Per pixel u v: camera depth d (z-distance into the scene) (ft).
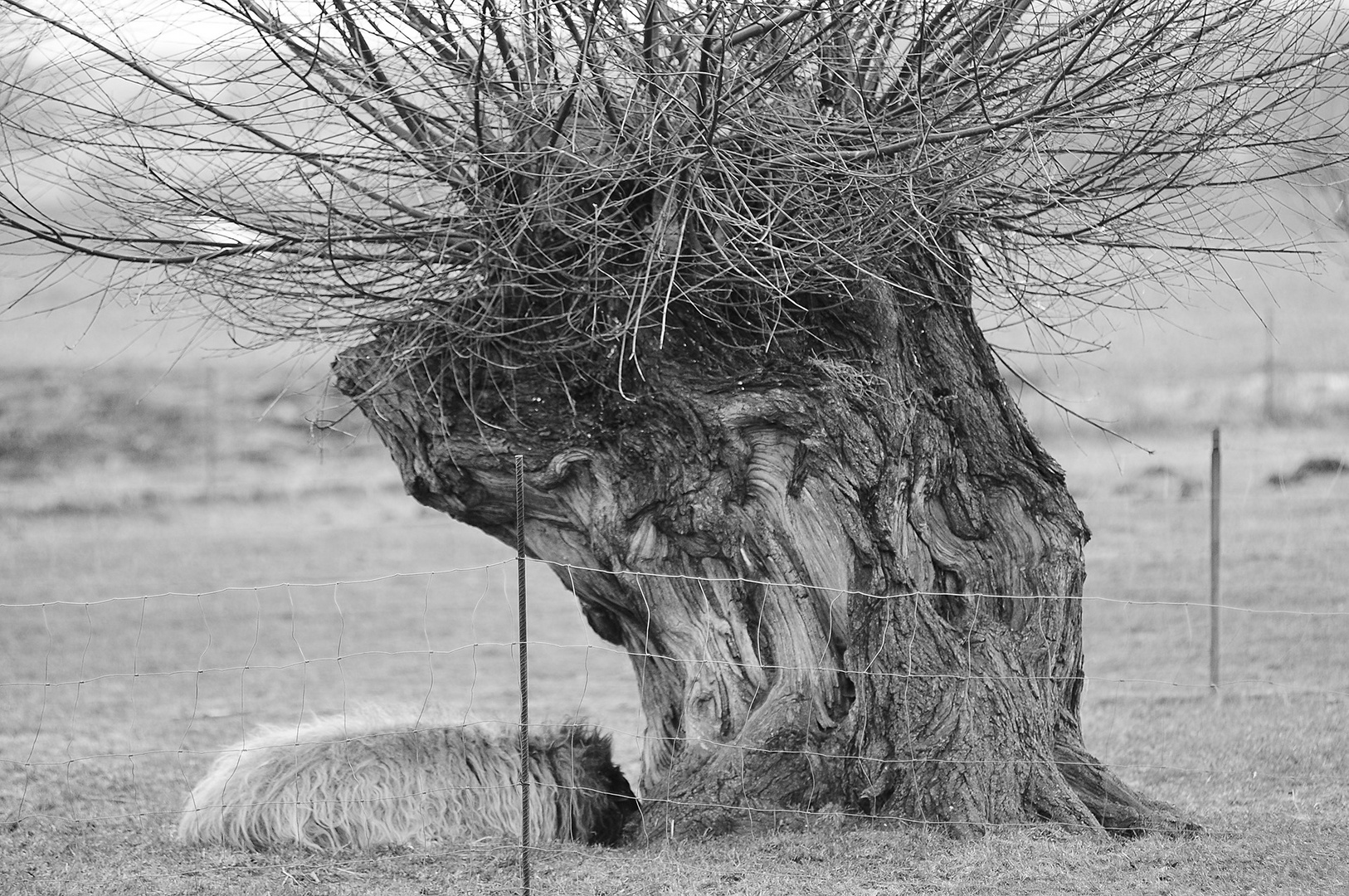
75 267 78.48
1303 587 164.25
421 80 68.03
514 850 67.00
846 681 70.54
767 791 68.80
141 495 280.92
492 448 72.38
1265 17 64.23
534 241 70.44
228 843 69.46
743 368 71.46
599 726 78.74
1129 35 63.10
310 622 181.98
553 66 67.36
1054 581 73.05
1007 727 69.41
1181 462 239.30
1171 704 117.29
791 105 66.85
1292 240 75.51
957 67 65.36
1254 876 60.85
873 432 70.23
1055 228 74.38
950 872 61.52
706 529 70.08
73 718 123.34
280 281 71.15
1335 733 101.19
